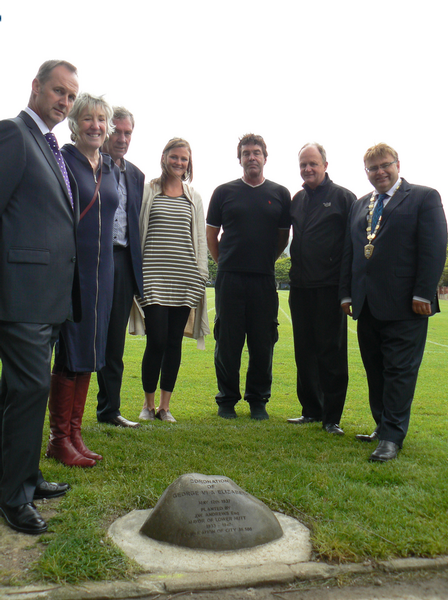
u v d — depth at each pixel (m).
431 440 4.34
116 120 4.14
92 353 3.34
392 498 2.80
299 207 5.02
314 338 4.88
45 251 2.54
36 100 2.70
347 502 2.75
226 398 5.43
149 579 1.98
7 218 2.48
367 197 4.41
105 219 3.47
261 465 3.37
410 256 3.98
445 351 13.55
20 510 2.36
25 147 2.51
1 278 2.45
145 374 4.84
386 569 2.12
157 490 2.79
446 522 2.51
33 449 2.44
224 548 2.23
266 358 5.35
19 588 1.88
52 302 2.57
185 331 5.18
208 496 2.42
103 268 3.43
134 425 4.35
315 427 4.81
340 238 4.77
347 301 4.41
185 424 4.70
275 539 2.35
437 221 3.89
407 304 3.95
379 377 4.37
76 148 3.45
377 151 4.09
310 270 4.77
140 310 4.64
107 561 2.07
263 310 5.29
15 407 2.42
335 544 2.24
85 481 2.93
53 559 2.03
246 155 5.21
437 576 2.11
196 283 4.77
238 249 5.23
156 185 4.75
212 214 5.51
